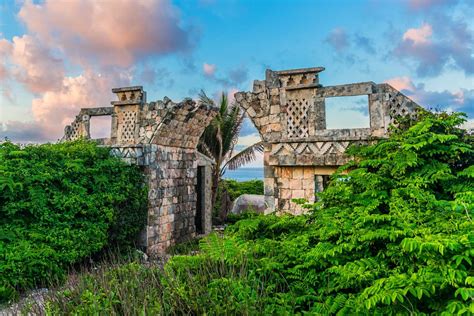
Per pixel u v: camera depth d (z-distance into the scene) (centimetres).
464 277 285
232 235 498
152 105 1015
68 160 826
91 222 809
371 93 737
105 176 883
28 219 700
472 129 605
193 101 1049
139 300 331
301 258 407
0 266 574
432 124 548
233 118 1564
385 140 639
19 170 706
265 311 317
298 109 806
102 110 1092
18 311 441
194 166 1255
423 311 305
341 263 382
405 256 340
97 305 308
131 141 1037
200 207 1382
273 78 854
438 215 377
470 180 492
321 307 337
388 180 493
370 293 300
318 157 753
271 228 509
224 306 316
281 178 812
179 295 334
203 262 417
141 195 973
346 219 421
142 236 979
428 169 508
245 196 1770
